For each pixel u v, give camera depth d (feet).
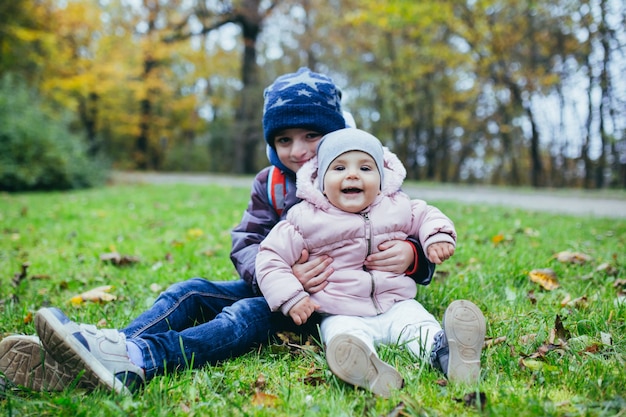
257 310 7.50
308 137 8.83
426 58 69.72
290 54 88.53
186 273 12.03
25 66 62.08
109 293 10.90
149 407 5.69
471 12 56.18
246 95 83.25
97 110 93.81
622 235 17.04
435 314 8.97
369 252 7.72
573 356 6.89
